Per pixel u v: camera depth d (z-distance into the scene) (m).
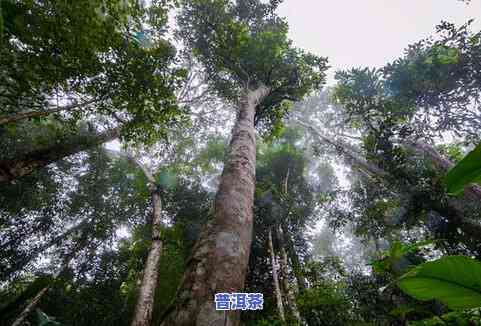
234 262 1.76
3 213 10.35
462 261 1.07
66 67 5.70
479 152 0.94
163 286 8.11
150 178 11.75
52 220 11.78
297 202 12.65
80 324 8.25
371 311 6.29
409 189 7.69
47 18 4.96
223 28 9.88
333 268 9.31
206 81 12.82
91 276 10.71
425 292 1.15
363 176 13.54
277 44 9.66
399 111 9.34
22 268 10.66
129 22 6.15
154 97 6.55
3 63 5.15
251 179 2.96
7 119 5.50
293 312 6.85
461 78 8.55
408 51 9.48
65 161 12.71
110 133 7.91
